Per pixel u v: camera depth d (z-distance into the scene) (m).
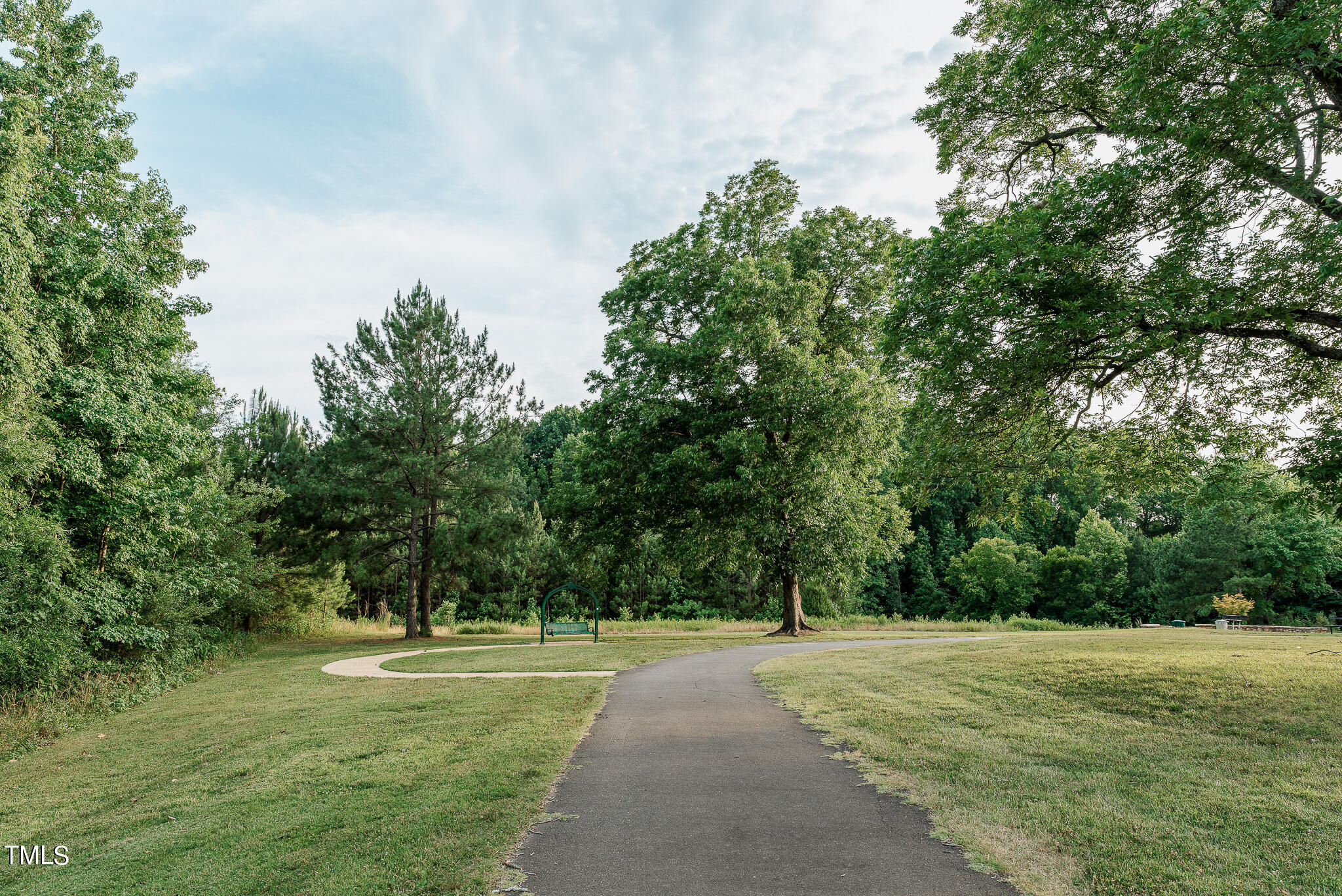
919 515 72.00
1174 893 4.14
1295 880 4.23
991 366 11.14
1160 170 10.01
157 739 11.12
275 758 8.70
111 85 19.31
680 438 27.16
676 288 27.95
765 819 5.60
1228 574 49.16
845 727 8.88
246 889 4.68
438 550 30.78
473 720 10.12
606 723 9.62
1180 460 13.43
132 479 17.53
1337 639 14.73
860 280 27.14
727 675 14.32
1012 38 13.70
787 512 24.23
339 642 30.50
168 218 20.23
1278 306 10.23
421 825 5.66
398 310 31.05
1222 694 8.70
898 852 4.85
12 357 14.19
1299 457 11.34
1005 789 6.17
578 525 29.61
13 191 14.39
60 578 15.68
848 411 23.02
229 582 22.59
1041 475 14.36
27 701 13.52
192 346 20.55
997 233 10.85
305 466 32.59
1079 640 16.02
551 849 5.05
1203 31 9.24
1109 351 10.94
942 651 15.82
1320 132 10.37
